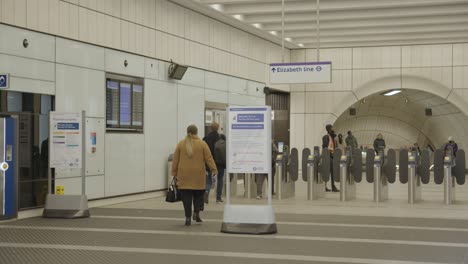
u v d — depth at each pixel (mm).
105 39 14500
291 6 19047
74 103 13414
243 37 22344
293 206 14328
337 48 27094
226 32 20984
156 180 16688
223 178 16391
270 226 9992
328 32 23188
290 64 18625
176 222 11367
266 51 24531
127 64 15375
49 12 12641
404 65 26578
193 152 10781
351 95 27062
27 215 12125
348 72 27000
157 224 11078
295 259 7840
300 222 11406
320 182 16656
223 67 20781
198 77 19062
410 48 26531
